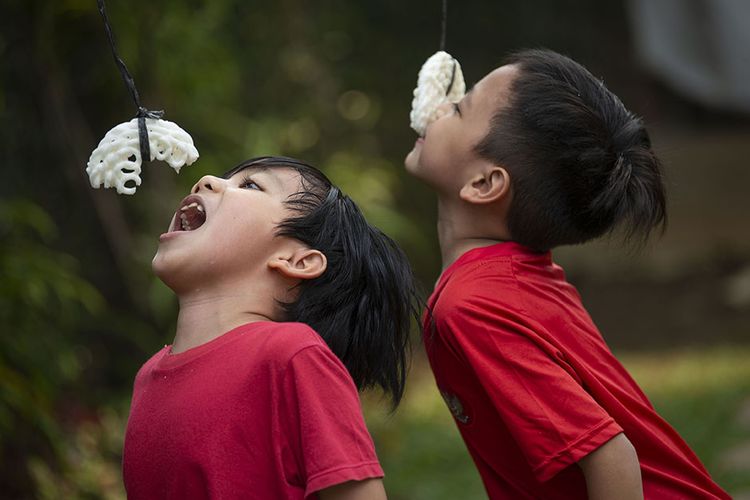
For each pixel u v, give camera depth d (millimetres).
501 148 5844
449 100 6418
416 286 5406
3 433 8945
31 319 9484
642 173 5988
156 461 4715
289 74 16984
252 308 4922
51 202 11578
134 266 11945
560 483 5703
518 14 24594
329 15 19125
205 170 12469
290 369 4617
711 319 22891
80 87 11773
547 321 5699
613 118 5965
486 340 5523
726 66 25188
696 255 25078
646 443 5750
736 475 12242
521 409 5379
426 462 14156
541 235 5898
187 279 4883
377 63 21406
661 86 28000
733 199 26250
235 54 15172
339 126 18000
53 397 9578
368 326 5121
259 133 13328
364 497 4523
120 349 12758
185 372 4762
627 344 22219
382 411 14266
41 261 9164
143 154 4832
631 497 5316
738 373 17828
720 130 28422
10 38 10711
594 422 5312
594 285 24641
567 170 5797
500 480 5988
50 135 11242
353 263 5086
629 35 26859
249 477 4586
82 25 11250
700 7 25203
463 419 5980
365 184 15305
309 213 5066
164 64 11883
